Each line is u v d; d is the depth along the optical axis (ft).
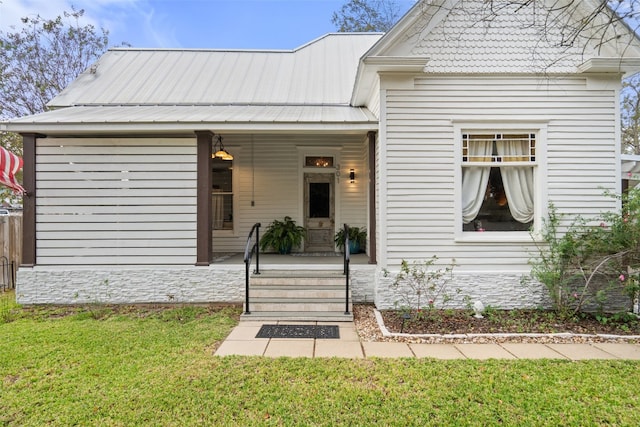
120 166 20.62
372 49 18.21
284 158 28.63
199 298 20.52
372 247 20.76
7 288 25.17
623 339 14.80
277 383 10.57
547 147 18.95
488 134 19.13
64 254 20.45
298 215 28.58
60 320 17.34
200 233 20.68
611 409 9.16
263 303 18.15
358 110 23.88
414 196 19.06
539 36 18.76
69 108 24.16
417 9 18.24
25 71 40.16
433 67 18.90
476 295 18.99
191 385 10.41
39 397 9.80
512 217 19.43
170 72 30.63
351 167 28.50
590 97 18.98
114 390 10.14
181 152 20.70
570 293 18.52
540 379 10.84
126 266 20.58
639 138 42.06
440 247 19.06
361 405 9.37
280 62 33.71
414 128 19.04
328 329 16.06
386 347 13.83
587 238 17.89
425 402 9.50
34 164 20.34
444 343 14.35
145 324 16.56
